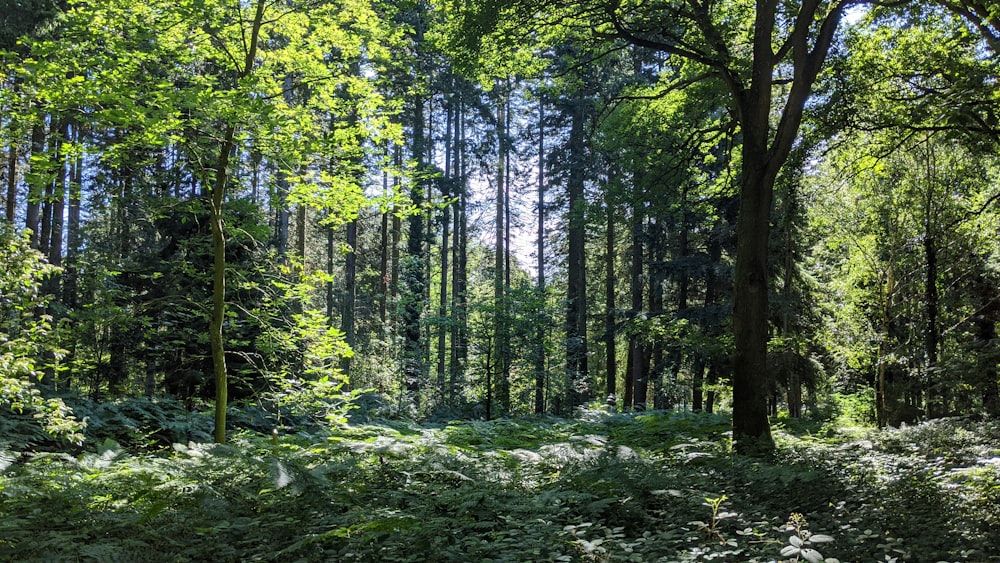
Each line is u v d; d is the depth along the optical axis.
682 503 5.94
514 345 20.64
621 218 16.67
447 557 4.67
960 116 10.07
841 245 19.22
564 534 4.90
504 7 10.84
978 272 17.89
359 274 34.50
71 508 6.08
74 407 10.87
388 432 10.95
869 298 18.05
